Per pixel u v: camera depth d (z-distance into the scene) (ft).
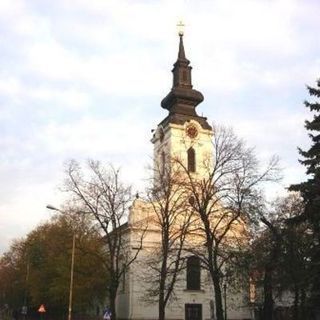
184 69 225.35
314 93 105.91
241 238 135.23
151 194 156.15
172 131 212.43
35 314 236.63
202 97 221.66
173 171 154.10
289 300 172.04
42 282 201.87
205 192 131.03
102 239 185.98
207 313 193.57
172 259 168.96
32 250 220.84
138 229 187.93
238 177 128.57
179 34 229.86
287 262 128.57
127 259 174.60
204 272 195.72
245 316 195.72
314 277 97.45
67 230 195.00
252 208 127.13
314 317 118.52
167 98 222.89
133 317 186.50
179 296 191.62
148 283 181.06
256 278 140.15
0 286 293.02
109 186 158.81
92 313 215.92
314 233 102.99
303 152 103.35
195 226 163.94
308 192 99.76
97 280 185.68
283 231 129.80
